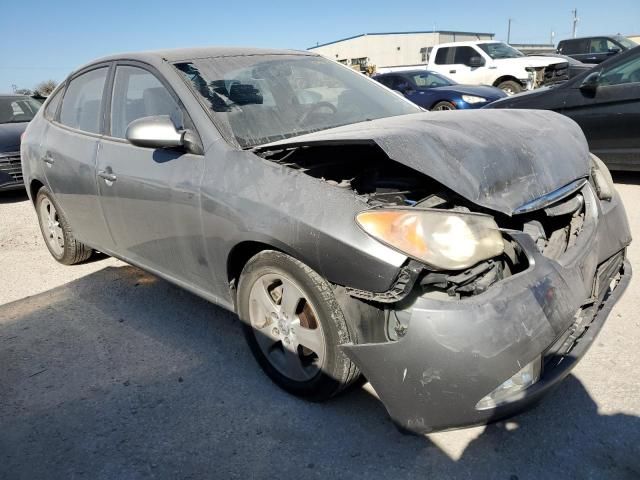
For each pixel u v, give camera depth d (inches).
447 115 107.2
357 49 1859.0
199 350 121.6
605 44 624.1
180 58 125.8
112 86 136.3
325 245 83.0
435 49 580.1
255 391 105.1
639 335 114.0
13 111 337.1
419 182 97.0
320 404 99.4
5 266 188.1
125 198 123.6
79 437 96.1
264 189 93.1
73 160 142.7
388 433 91.2
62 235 175.6
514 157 90.1
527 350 74.7
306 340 94.9
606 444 85.6
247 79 124.0
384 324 83.6
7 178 281.9
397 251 76.8
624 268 110.9
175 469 87.0
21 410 105.0
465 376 73.4
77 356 123.3
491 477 80.8
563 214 96.1
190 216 106.7
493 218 83.2
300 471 84.5
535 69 508.4
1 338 134.6
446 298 77.2
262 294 100.3
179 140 105.7
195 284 117.7
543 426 90.3
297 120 118.3
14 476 88.3
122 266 177.6
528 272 79.2
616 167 235.0
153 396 106.0
